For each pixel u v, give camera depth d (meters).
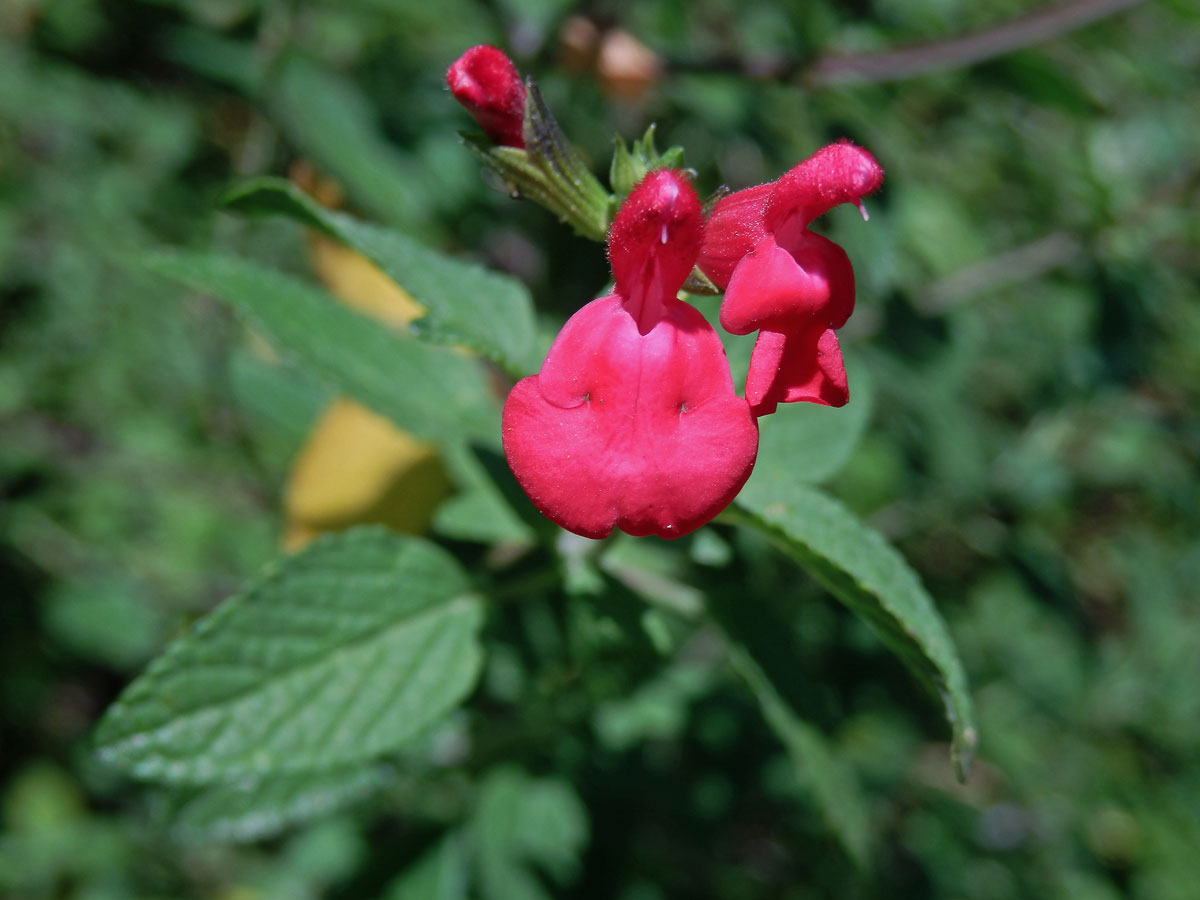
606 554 0.14
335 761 0.12
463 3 0.19
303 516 0.15
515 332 0.12
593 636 0.13
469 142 0.12
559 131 0.11
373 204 0.17
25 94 0.24
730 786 0.19
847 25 0.19
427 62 0.20
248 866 0.24
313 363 0.13
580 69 0.18
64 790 0.26
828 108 0.19
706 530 0.14
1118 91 0.23
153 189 0.24
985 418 0.23
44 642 0.26
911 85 0.20
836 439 0.13
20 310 0.25
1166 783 0.27
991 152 0.22
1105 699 0.26
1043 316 0.22
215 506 0.24
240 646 0.12
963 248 0.20
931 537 0.22
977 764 0.26
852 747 0.22
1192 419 0.24
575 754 0.17
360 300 0.16
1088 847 0.26
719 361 0.10
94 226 0.24
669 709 0.18
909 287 0.20
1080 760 0.25
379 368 0.13
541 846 0.17
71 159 0.25
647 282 0.10
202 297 0.24
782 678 0.13
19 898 0.24
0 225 0.24
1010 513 0.22
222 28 0.19
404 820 0.19
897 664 0.19
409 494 0.15
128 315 0.24
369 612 0.12
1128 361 0.20
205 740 0.12
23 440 0.24
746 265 0.11
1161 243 0.21
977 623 0.22
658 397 0.10
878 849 0.22
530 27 0.18
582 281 0.18
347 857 0.19
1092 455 0.24
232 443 0.24
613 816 0.18
